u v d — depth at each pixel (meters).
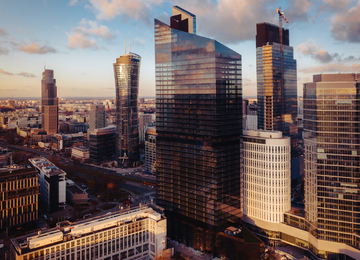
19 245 197.62
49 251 198.12
